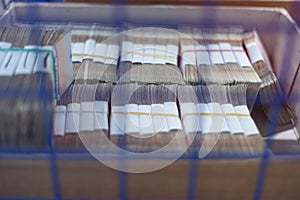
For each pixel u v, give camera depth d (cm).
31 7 154
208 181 85
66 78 106
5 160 82
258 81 125
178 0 160
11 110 82
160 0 161
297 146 103
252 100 121
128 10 158
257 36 155
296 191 86
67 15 157
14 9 151
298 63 133
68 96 104
